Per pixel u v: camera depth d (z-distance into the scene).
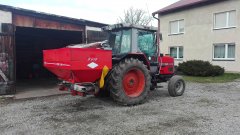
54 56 6.09
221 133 4.35
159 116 5.43
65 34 14.23
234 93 8.41
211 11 15.84
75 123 4.98
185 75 14.80
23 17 8.69
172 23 18.89
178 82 7.86
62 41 14.55
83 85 5.91
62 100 7.28
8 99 7.45
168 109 6.07
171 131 4.46
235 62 14.52
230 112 5.75
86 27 10.39
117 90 6.23
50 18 9.36
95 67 5.78
